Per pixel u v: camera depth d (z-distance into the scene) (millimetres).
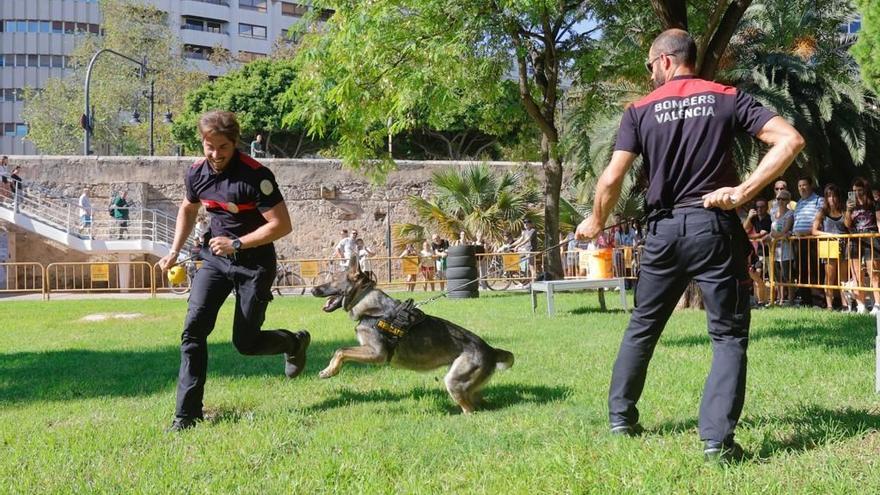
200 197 4496
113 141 43562
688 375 5266
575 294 15383
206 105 38562
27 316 13164
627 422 3645
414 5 10406
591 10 14688
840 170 21781
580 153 20688
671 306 3510
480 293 17281
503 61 13898
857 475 2936
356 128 12594
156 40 44406
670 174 3318
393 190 25234
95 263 19109
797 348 6371
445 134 36156
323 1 11453
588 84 16078
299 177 24875
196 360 4348
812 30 13375
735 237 3240
